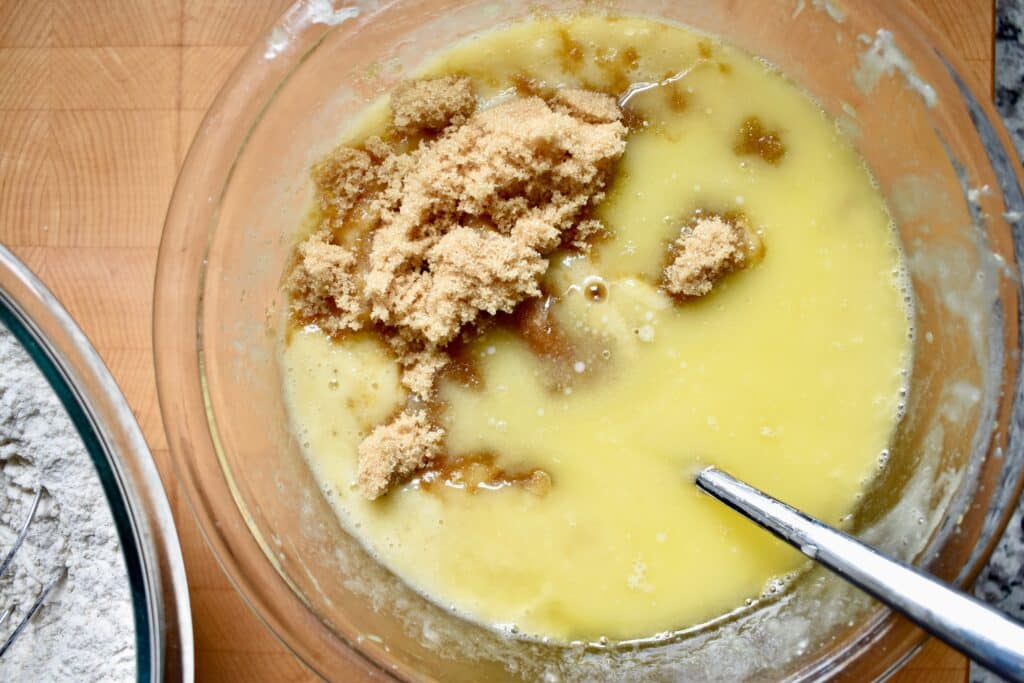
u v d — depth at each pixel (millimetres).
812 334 394
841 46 398
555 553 390
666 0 406
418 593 395
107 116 411
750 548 390
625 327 393
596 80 404
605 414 390
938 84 385
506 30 409
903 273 398
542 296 393
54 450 396
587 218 395
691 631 390
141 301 408
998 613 278
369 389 399
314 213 405
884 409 393
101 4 411
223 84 406
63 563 396
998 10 407
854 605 381
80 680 389
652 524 390
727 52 404
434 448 393
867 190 400
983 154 381
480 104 406
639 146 399
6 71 411
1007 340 378
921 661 394
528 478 391
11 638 391
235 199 397
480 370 394
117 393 378
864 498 391
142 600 371
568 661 393
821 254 396
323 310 404
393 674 382
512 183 384
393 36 405
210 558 403
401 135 405
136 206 410
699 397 391
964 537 374
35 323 378
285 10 401
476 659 392
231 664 399
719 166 399
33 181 410
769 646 388
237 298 402
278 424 402
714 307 393
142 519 372
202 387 389
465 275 382
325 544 396
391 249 386
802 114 403
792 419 392
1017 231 378
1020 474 373
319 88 402
